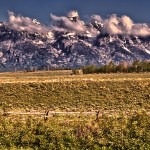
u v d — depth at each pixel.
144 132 27.23
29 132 28.33
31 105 83.38
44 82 102.69
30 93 93.94
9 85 99.94
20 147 27.50
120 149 26.56
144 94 91.62
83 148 26.78
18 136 28.33
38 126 28.81
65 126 29.06
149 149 26.08
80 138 27.30
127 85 100.12
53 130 27.91
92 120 30.30
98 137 27.33
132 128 27.56
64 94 93.62
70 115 42.03
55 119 31.42
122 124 28.05
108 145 26.84
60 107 78.50
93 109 70.81
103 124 28.19
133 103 82.81
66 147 26.95
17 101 87.44
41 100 88.44
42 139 27.66
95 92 95.56
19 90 96.06
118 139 26.92
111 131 27.45
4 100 88.19
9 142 28.11
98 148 26.58
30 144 27.86
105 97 90.38
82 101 86.75
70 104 83.69
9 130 28.69
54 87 98.62
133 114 30.92
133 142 26.62
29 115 41.88
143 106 76.44
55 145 27.19
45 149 27.16
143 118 28.72
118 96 91.06
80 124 28.47
